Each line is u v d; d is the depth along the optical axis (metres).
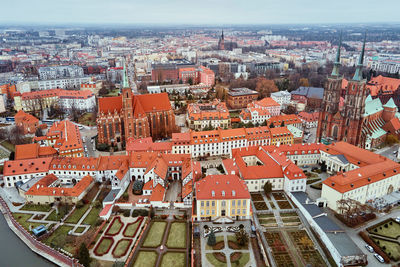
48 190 144.75
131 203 140.75
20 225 128.25
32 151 179.00
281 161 160.25
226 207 129.25
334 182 136.38
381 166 150.00
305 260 108.12
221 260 108.62
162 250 114.31
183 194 141.75
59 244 117.81
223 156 198.38
